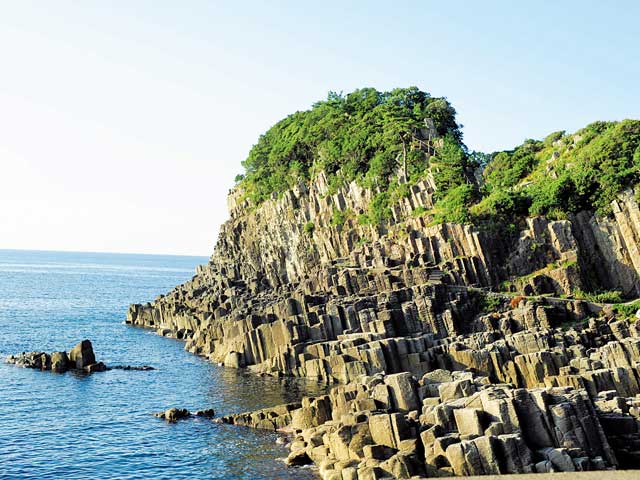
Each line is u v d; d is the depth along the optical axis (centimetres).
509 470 4491
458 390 5566
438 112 16688
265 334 10181
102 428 6650
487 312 9844
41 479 5200
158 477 5278
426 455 4841
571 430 4825
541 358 7281
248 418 6812
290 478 5178
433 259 11419
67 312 18538
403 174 14562
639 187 10325
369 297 10294
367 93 19625
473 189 12356
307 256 16162
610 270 10444
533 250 10681
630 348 7088
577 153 12219
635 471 3000
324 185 16488
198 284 19525
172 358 11362
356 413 5472
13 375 9262
